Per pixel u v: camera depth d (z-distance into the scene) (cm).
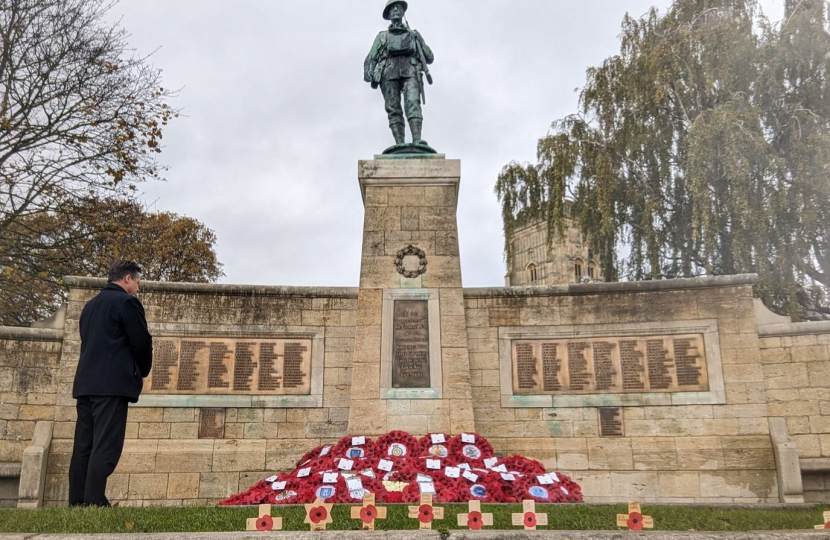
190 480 1243
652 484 1236
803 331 1264
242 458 1264
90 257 1933
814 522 662
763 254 2120
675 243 2516
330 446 1193
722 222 2280
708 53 2362
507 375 1322
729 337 1280
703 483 1224
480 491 916
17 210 1833
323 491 880
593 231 2630
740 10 2433
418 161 1306
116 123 1900
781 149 2262
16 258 1886
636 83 2520
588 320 1331
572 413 1291
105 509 647
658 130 2492
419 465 1013
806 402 1243
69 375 1255
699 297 1307
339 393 1318
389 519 657
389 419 1152
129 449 1248
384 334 1206
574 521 655
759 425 1235
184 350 1306
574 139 2684
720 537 465
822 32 2223
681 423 1257
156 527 576
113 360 750
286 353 1330
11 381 1246
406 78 1387
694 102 2439
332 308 1360
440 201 1290
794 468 1180
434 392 1168
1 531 536
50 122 1809
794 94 2298
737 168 2058
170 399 1278
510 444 1284
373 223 1275
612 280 2617
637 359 1301
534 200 2711
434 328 1210
